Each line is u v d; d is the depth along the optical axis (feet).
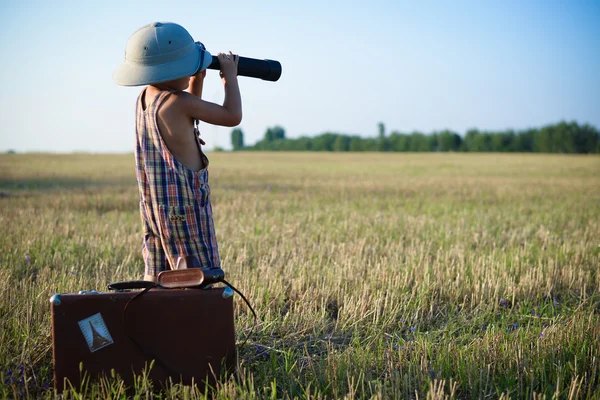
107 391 9.32
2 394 9.30
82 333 9.37
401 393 9.87
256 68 10.92
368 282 17.16
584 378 10.66
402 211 37.55
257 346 11.96
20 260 18.80
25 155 158.30
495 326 13.85
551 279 17.87
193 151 10.14
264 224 28.96
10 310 13.06
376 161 147.33
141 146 10.03
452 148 252.83
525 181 73.31
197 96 10.94
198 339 9.61
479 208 40.06
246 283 16.01
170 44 9.87
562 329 12.70
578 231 28.48
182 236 9.91
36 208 36.27
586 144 229.45
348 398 9.30
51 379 10.39
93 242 22.76
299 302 15.40
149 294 9.53
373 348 12.44
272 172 91.97
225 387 9.34
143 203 10.19
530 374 10.55
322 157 176.55
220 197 45.01
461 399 10.09
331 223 30.40
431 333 13.29
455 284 17.17
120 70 10.10
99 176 76.07
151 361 9.51
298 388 10.32
